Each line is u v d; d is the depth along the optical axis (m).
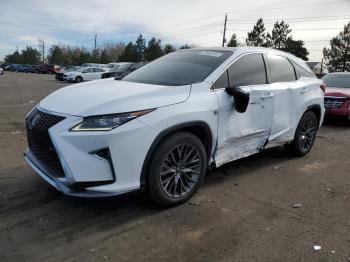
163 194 4.04
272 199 4.59
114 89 4.20
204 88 4.41
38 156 4.05
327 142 7.96
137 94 3.93
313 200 4.61
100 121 3.58
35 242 3.43
